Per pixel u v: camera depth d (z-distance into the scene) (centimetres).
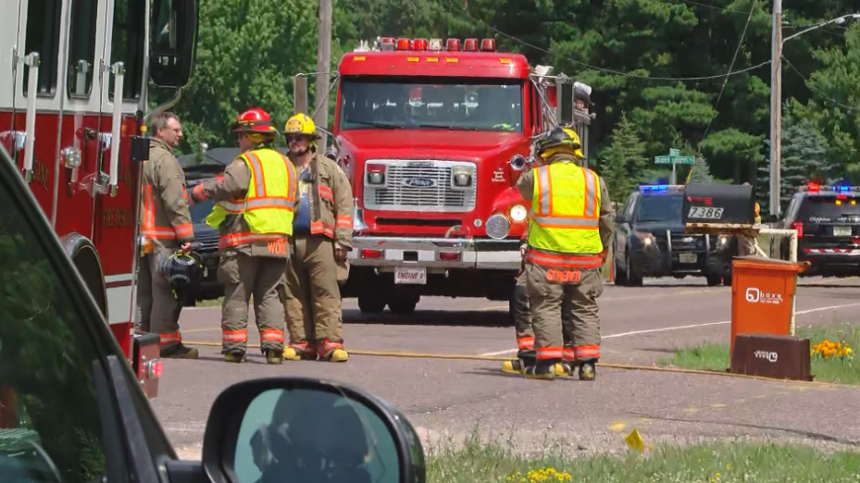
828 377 4441
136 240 2741
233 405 970
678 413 3550
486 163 5866
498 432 3181
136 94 2702
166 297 4253
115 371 955
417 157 5881
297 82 6122
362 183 5912
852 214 10194
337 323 4362
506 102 6016
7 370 905
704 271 9756
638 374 4272
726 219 5025
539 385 3962
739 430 3309
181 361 4206
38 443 907
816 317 6950
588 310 4088
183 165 9256
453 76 6022
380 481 922
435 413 3431
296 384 959
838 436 3250
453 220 5888
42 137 2266
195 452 2834
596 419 3422
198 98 16838
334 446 940
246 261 4159
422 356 4588
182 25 2794
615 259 10381
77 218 2417
